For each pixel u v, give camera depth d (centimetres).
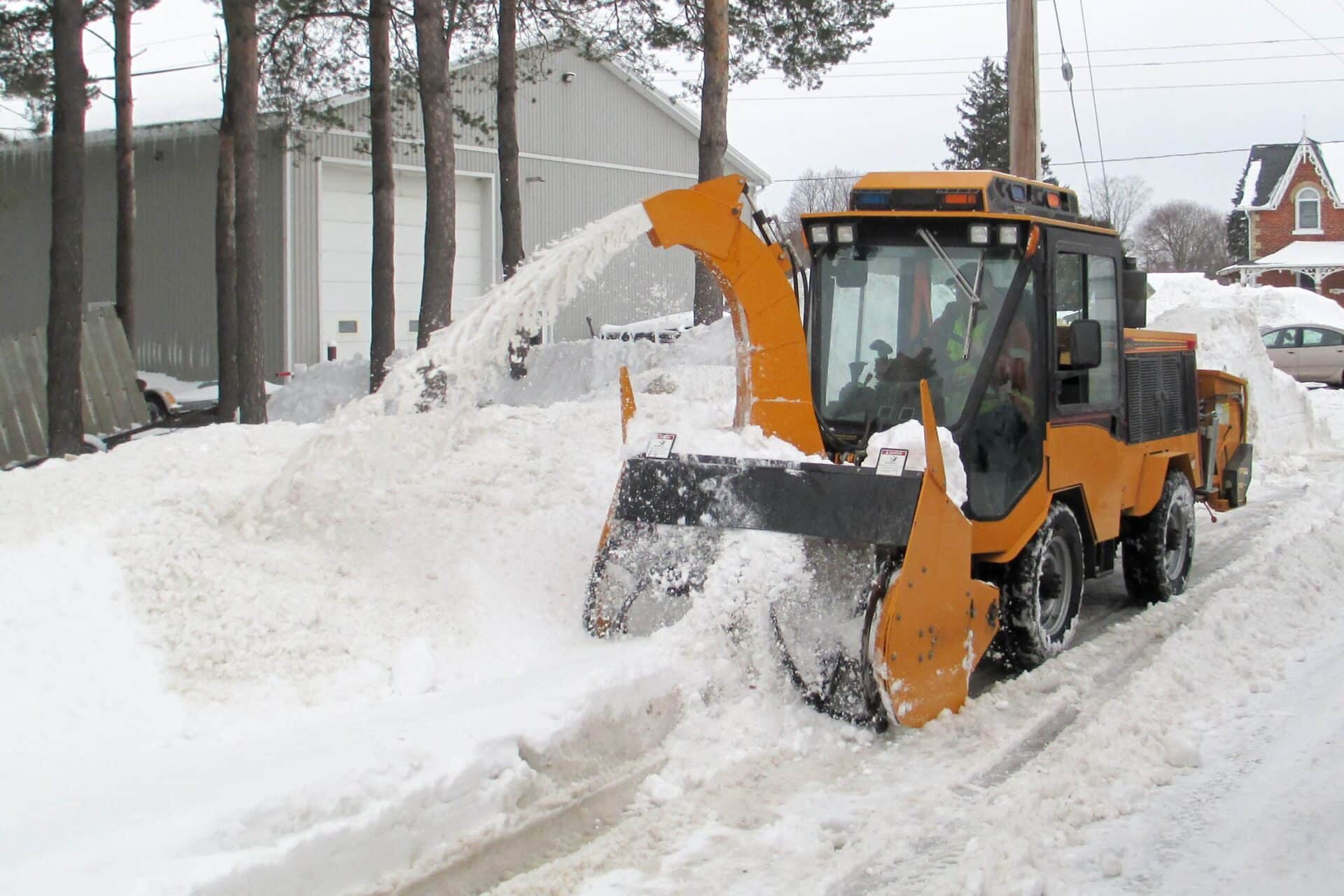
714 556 568
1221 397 984
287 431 895
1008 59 1409
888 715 521
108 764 434
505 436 870
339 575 598
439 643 560
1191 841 435
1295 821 448
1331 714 560
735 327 616
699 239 595
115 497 662
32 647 488
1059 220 658
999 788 480
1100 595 852
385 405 617
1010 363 618
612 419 927
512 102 1959
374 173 1733
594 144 3017
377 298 1733
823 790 481
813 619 549
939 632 545
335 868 377
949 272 626
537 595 624
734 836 439
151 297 2781
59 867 333
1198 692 595
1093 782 485
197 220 2661
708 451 588
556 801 450
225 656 511
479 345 595
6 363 1596
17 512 638
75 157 1423
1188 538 842
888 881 406
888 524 526
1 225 3019
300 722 480
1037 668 641
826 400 645
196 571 555
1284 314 2767
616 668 510
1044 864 417
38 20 1992
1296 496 1248
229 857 349
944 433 561
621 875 407
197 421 1858
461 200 2805
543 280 587
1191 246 7812
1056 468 643
